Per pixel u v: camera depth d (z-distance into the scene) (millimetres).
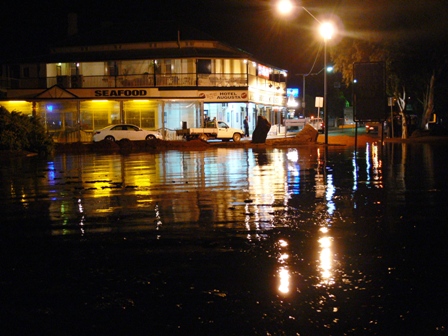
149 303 5547
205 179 16781
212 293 5805
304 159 25031
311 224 9383
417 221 9555
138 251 7672
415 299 5539
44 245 8195
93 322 5090
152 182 16266
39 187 15562
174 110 56500
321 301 5508
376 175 17344
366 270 6562
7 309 5477
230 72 57000
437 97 57688
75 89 54469
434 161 22828
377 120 26453
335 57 43031
